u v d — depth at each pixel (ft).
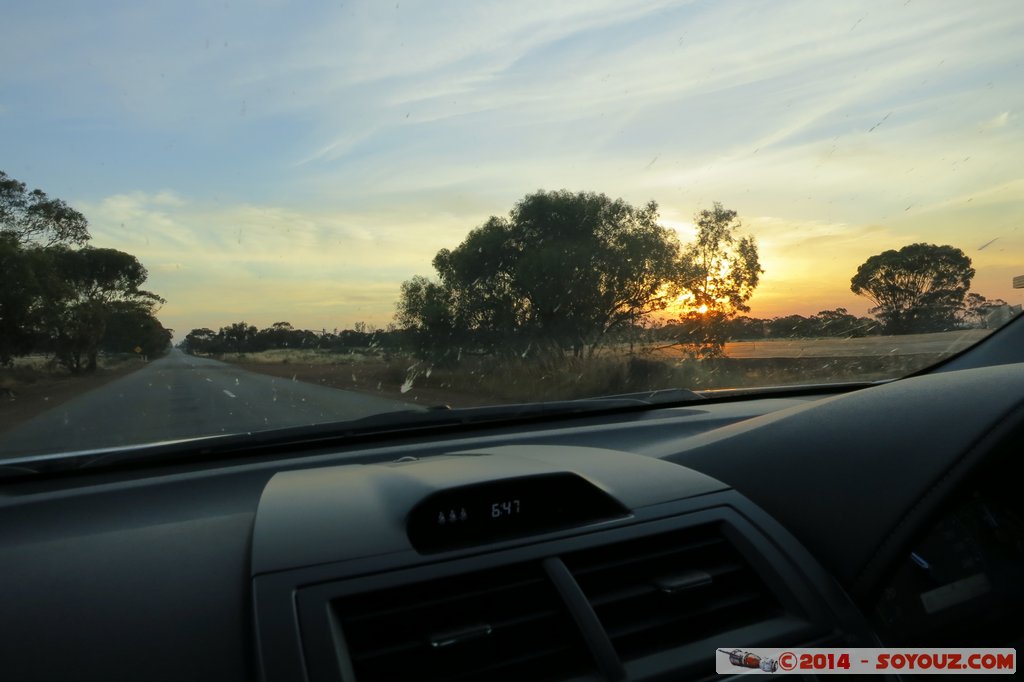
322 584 5.21
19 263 52.11
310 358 72.79
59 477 8.37
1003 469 7.17
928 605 6.47
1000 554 6.98
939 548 6.73
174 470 8.91
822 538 6.58
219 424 28.40
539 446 9.54
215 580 5.72
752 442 8.02
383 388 54.70
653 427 11.54
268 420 30.14
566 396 35.65
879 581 6.16
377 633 5.12
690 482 7.17
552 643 5.38
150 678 4.76
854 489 6.70
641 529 6.21
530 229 58.03
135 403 40.06
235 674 4.83
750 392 14.37
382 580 5.29
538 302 54.44
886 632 6.26
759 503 7.06
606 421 12.26
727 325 44.34
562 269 52.75
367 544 5.64
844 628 5.97
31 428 29.07
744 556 6.35
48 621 5.23
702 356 39.29
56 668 4.80
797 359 27.07
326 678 4.68
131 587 5.64
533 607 5.52
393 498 6.36
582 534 6.02
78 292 45.98
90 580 5.76
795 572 6.26
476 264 58.34
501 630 5.27
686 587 5.79
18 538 6.70
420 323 58.03
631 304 55.52
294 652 4.77
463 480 6.39
